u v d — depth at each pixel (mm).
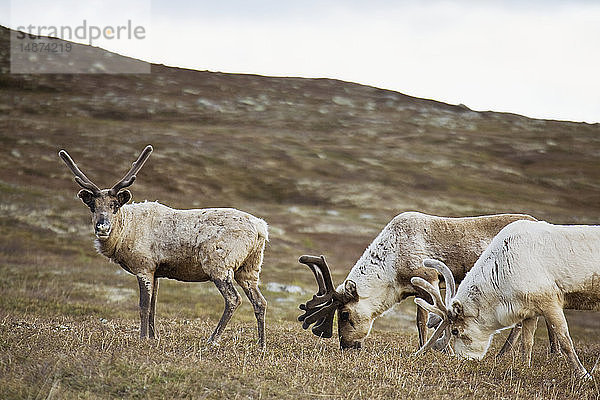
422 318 38781
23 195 136000
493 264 31562
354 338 38312
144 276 35594
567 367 31656
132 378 24734
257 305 36375
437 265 34875
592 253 29812
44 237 107188
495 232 38312
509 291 30875
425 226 38688
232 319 58406
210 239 35281
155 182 187875
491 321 32156
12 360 26594
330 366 29438
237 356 30406
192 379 25156
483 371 30156
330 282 38375
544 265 30156
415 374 28875
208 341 34625
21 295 62188
